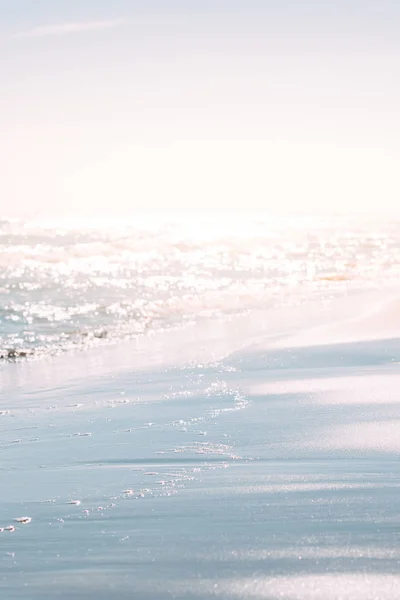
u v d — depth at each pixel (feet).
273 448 18.80
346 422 21.59
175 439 20.48
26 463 18.33
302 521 11.64
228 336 46.21
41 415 25.73
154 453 18.85
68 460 18.53
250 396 27.07
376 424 21.15
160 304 62.03
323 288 71.97
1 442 21.30
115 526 11.96
